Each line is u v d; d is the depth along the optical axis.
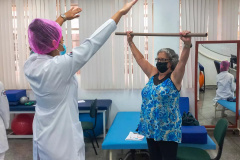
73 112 1.27
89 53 1.19
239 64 4.14
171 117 1.75
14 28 4.46
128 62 4.44
